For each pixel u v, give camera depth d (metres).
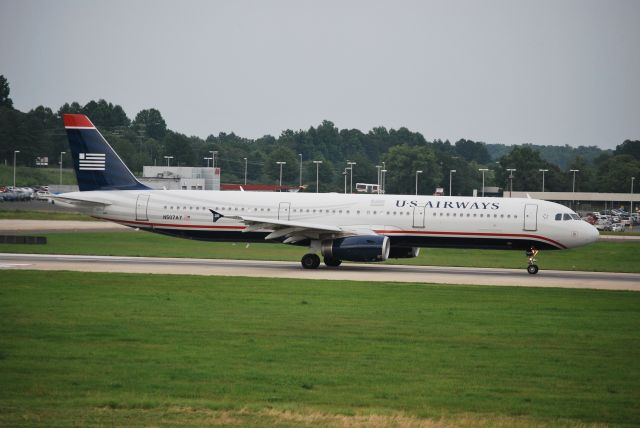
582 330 111.50
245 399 74.12
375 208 195.38
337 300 135.50
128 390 76.31
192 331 104.81
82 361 87.12
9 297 130.88
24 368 83.62
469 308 129.75
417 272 189.38
